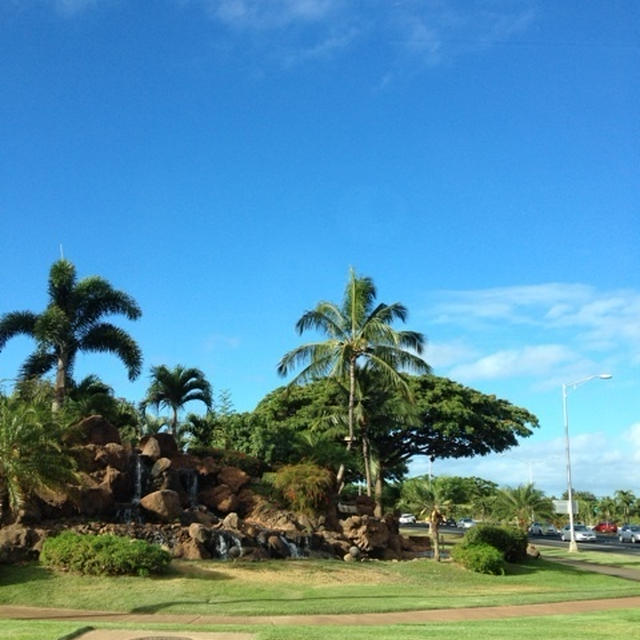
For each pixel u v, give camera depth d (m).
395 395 42.84
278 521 29.75
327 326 40.06
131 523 24.47
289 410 59.47
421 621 15.12
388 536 32.66
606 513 134.62
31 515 22.83
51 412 24.08
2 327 34.44
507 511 48.38
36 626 12.54
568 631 12.77
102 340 35.22
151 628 12.65
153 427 45.66
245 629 12.71
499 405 59.19
